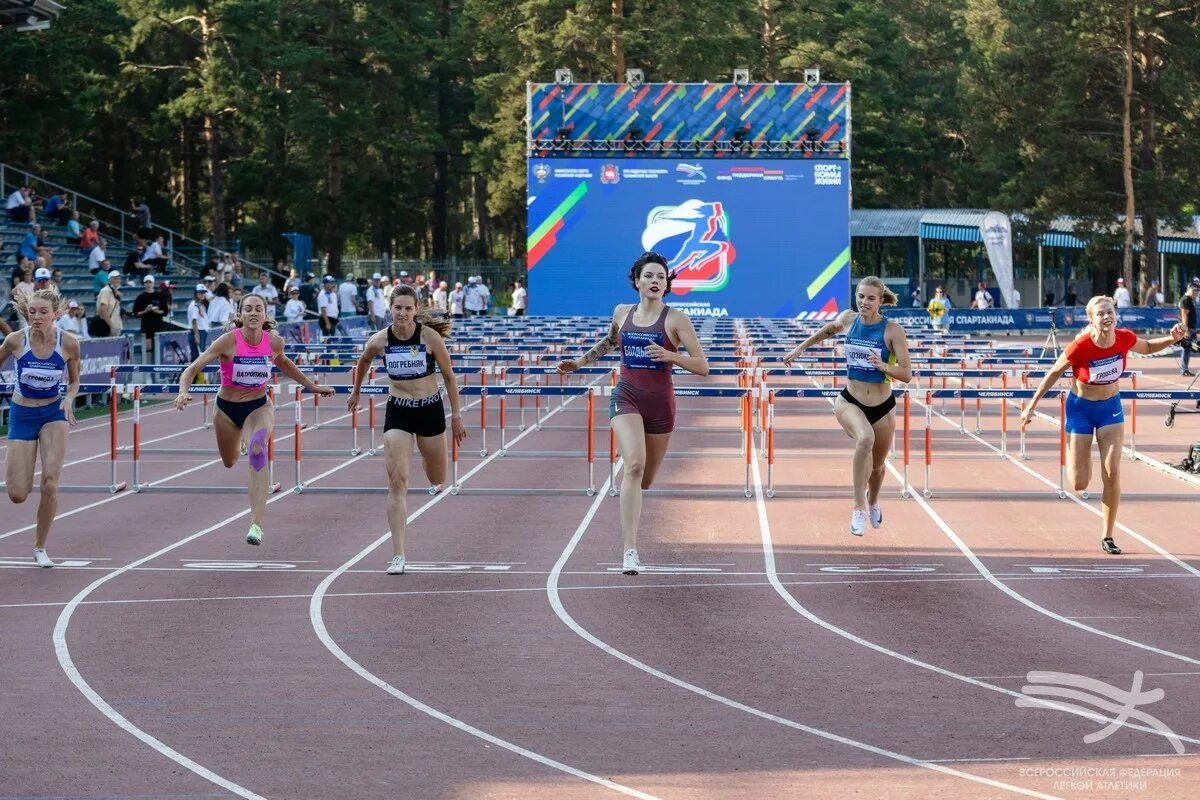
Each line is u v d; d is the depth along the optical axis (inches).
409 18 3169.3
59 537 585.6
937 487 730.8
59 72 2493.8
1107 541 550.6
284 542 574.6
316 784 279.3
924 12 4160.9
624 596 466.0
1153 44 2743.6
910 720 323.3
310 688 350.9
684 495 702.5
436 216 3503.9
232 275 1859.0
